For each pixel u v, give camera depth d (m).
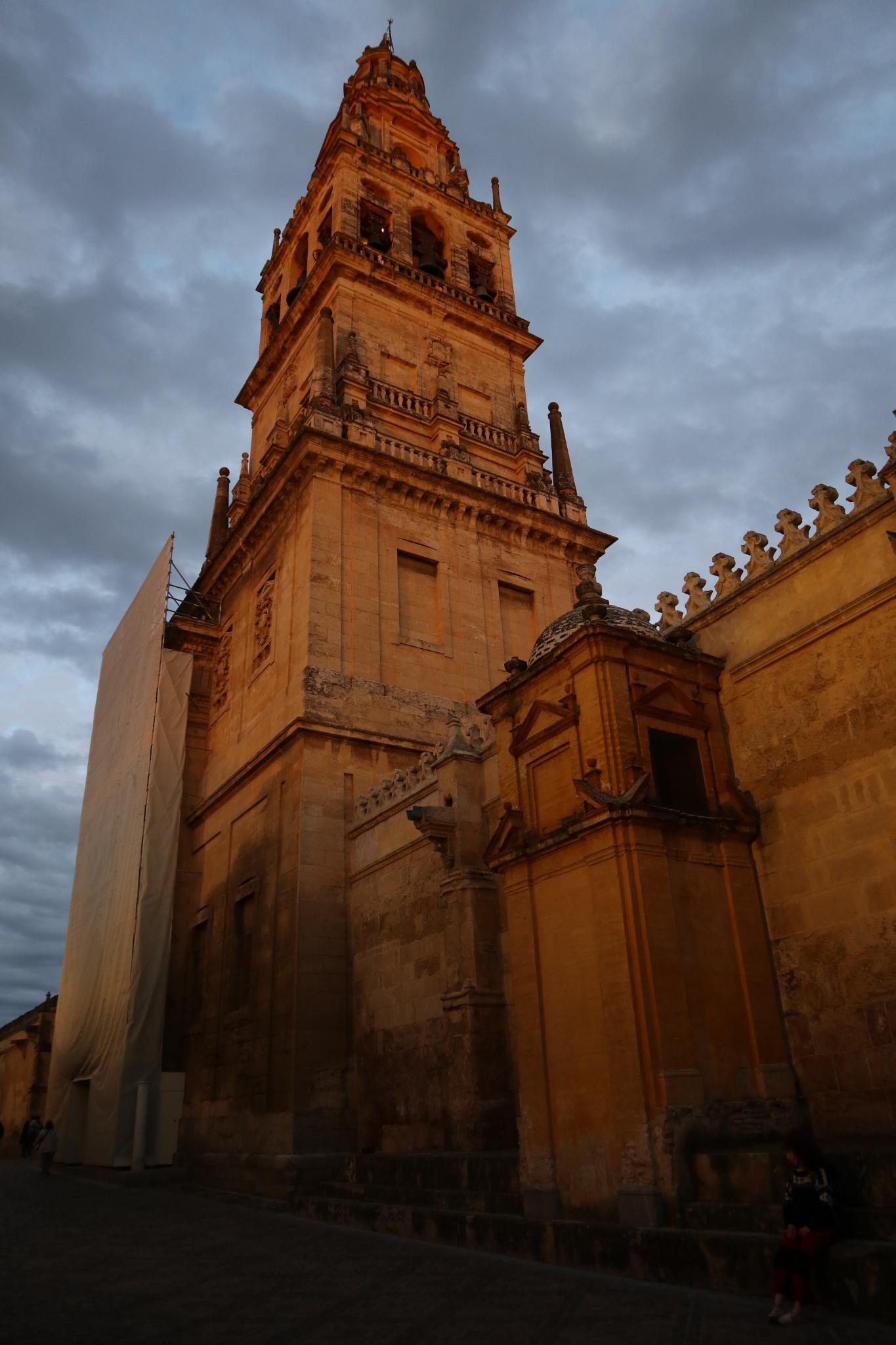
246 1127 22.55
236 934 26.27
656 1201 10.59
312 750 24.19
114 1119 27.08
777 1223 9.35
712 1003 12.16
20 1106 52.44
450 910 17.08
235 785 28.05
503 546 31.88
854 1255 8.33
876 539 12.79
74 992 33.41
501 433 35.59
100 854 34.00
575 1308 9.05
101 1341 8.31
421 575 29.55
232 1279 11.33
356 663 26.25
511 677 15.20
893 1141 11.09
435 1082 17.70
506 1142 15.21
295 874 22.86
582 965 12.46
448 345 36.56
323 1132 20.34
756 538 14.64
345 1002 21.83
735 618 14.75
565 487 35.44
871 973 11.75
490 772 17.69
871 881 11.97
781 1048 12.46
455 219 41.78
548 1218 11.95
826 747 12.91
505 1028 15.95
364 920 21.86
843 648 12.95
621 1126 11.25
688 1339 7.75
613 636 13.59
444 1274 11.14
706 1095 11.42
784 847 13.20
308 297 36.25
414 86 49.47
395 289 35.81
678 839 12.76
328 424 29.38
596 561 34.28
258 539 31.41
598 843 12.49
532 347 39.03
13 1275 11.84
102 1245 14.55
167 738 31.94
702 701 14.37
